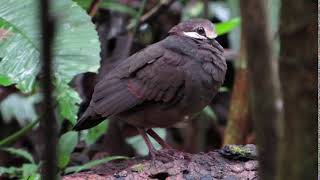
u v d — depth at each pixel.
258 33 2.90
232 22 10.90
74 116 8.23
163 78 8.65
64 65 7.64
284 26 2.94
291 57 2.93
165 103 8.75
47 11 2.77
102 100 8.86
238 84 11.73
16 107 12.23
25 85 7.65
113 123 11.97
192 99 8.80
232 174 7.47
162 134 11.95
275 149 3.02
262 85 2.95
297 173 2.97
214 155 8.03
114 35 13.16
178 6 15.14
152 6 14.56
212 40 9.19
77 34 7.90
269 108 2.96
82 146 11.81
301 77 2.91
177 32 9.22
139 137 11.97
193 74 8.71
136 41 13.75
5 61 7.66
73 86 11.97
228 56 13.02
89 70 7.67
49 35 2.83
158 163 7.72
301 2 2.87
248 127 11.87
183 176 7.43
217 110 15.31
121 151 12.16
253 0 2.89
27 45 7.72
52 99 3.07
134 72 8.78
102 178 7.60
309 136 2.95
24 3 7.94
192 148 12.91
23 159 12.84
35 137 11.95
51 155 3.15
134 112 8.94
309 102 2.92
